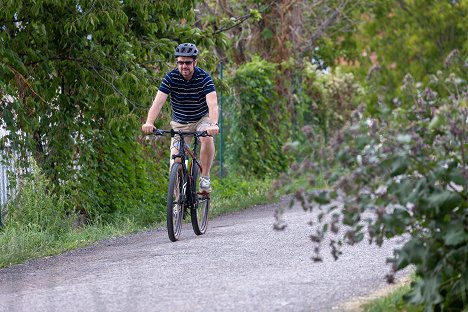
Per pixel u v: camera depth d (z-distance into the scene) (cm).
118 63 2038
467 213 859
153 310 981
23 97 1942
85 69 2031
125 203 2156
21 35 1953
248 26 3450
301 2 3666
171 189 1598
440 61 4697
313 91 3788
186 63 1623
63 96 2034
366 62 4897
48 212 1872
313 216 1945
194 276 1195
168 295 1066
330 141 845
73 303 1050
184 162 1645
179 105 1666
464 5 4609
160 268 1284
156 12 2141
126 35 2095
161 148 2384
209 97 1638
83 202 2050
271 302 996
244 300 1012
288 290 1063
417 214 848
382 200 834
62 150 2034
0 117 1867
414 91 941
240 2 3491
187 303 1010
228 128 3066
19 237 1662
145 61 2164
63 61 2034
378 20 4884
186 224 1972
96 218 2036
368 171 827
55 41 2023
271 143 3186
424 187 834
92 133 2077
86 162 2080
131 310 987
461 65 955
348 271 1191
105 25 1992
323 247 1420
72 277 1273
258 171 3127
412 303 884
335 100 3959
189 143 1677
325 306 971
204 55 2272
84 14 1900
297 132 3425
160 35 2198
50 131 2027
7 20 1956
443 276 862
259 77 3145
